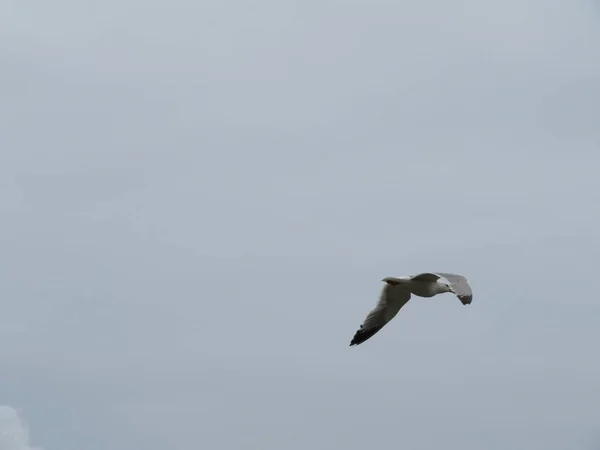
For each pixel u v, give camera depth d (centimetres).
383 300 2881
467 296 2517
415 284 2767
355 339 2908
